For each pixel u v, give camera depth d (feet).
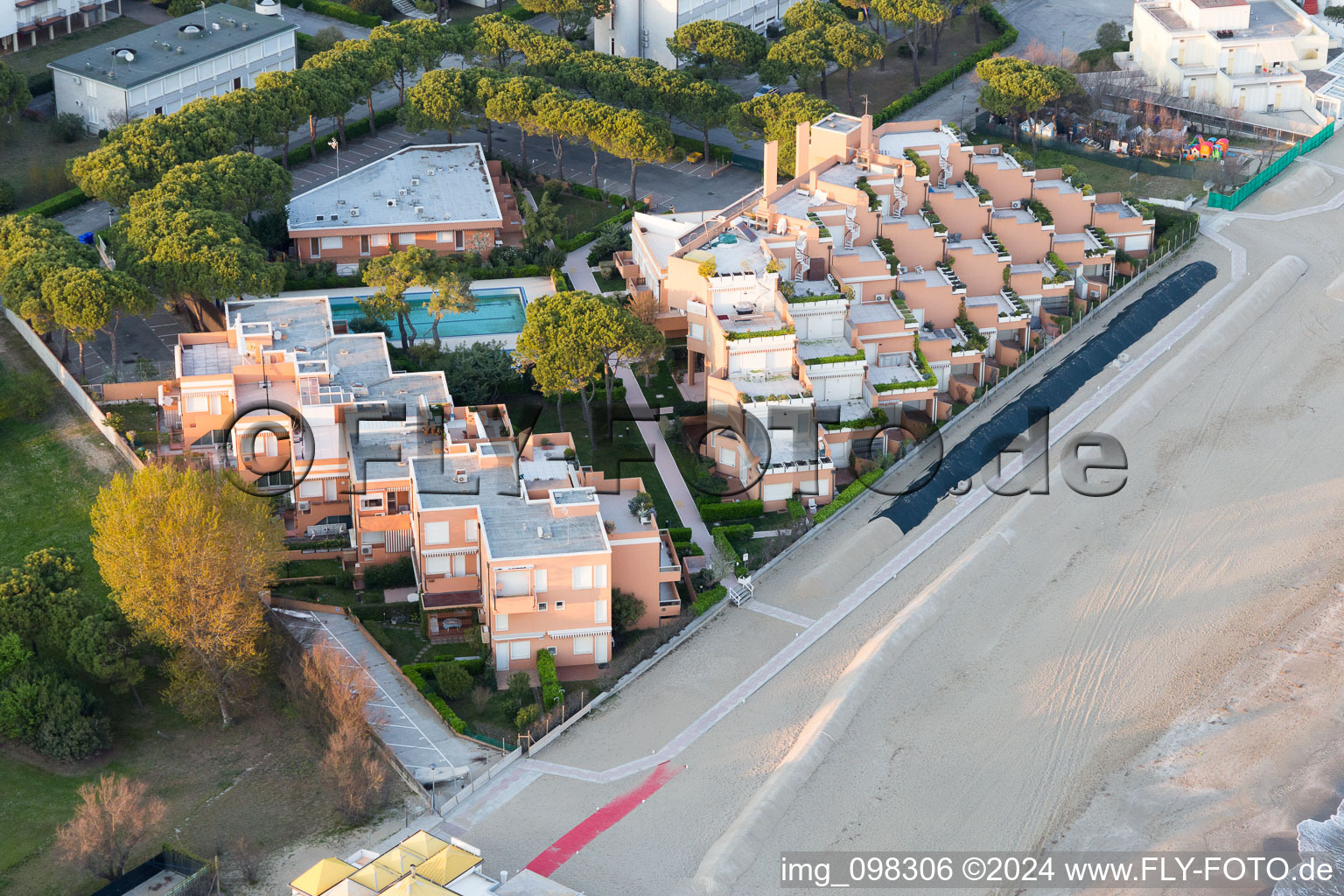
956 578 541.34
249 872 423.64
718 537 550.36
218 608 460.55
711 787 458.91
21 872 425.69
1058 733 485.97
